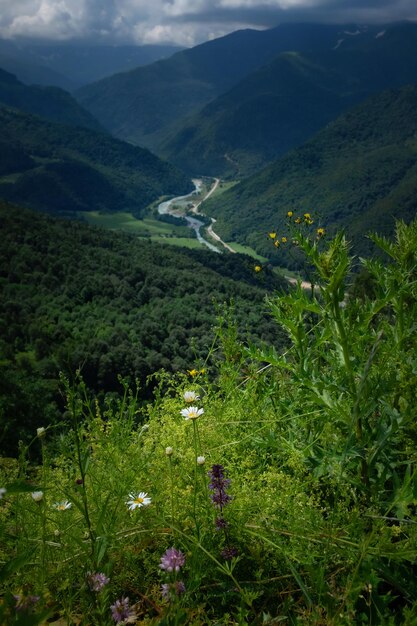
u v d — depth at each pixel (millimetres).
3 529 2025
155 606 1842
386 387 2021
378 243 2412
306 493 2344
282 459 2623
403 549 1719
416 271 2336
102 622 1584
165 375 3074
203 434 2754
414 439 2107
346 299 2172
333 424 2293
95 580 1657
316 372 2266
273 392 2916
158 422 3096
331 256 1979
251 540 2008
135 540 2102
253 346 2383
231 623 1795
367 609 1754
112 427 2588
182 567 1899
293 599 1805
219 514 2031
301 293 2080
